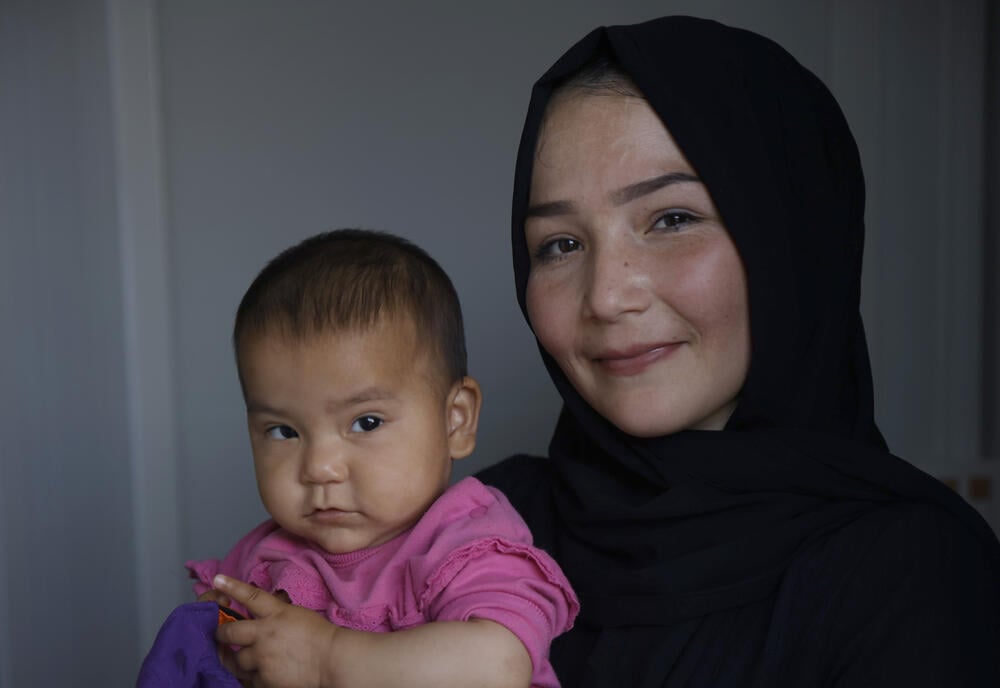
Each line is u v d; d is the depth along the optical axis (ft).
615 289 4.10
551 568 3.84
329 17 9.18
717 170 4.09
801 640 3.85
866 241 9.20
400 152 9.32
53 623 8.48
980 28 9.24
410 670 3.45
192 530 9.11
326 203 9.28
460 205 9.38
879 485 4.18
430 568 3.77
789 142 4.48
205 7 8.93
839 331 4.61
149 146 8.60
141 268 8.63
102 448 8.64
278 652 3.57
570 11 9.35
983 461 9.50
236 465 9.20
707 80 4.26
